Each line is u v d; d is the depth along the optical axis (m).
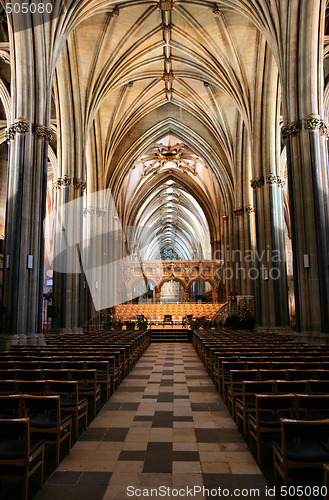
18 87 14.05
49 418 4.68
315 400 4.31
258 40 20.20
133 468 4.33
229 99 27.25
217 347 9.48
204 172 40.47
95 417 6.33
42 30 14.31
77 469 4.30
